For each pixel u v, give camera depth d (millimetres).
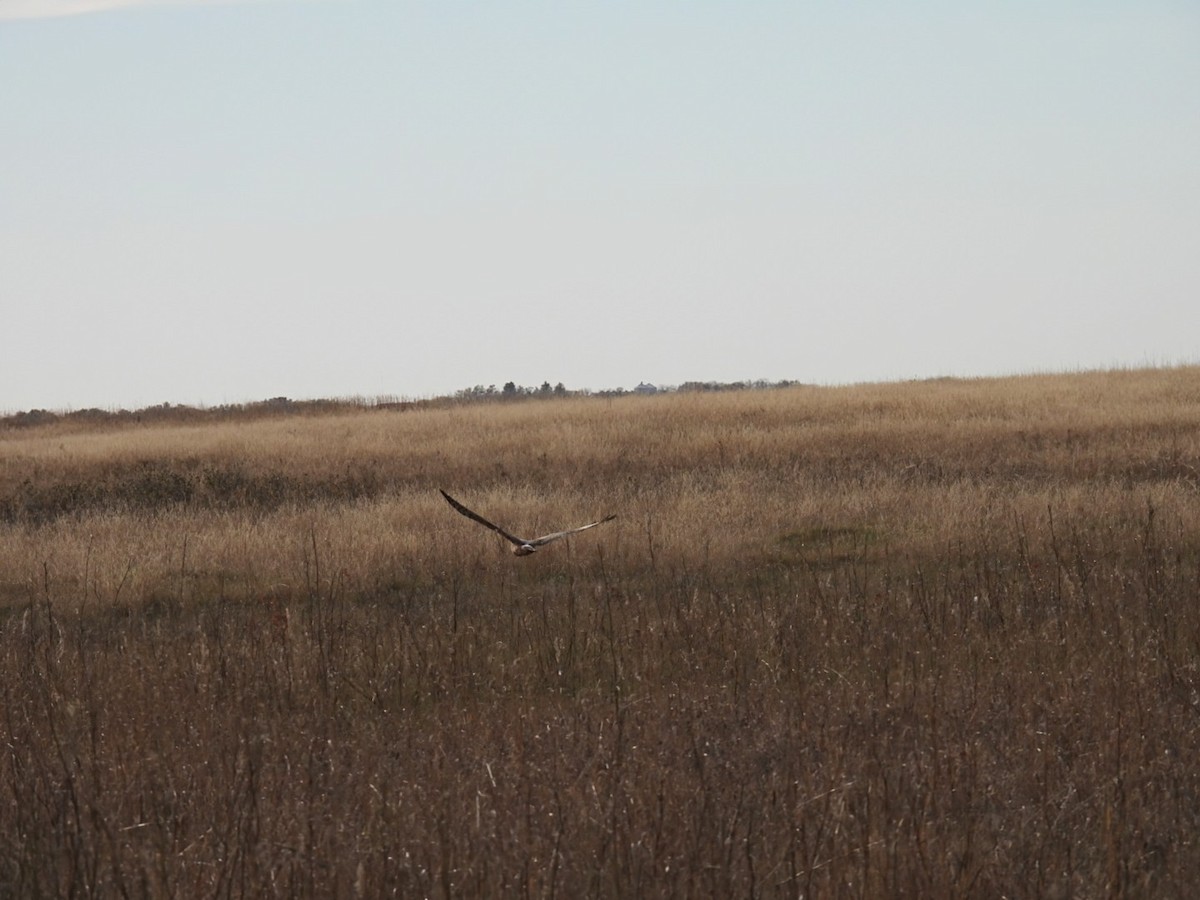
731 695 23625
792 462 58875
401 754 20312
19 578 39219
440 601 35594
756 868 16125
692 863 15828
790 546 40438
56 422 111000
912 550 38844
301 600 36500
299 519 46531
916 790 18125
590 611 30797
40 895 16188
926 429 65438
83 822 17891
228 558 40656
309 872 15914
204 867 16484
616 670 25000
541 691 25438
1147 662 24594
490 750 20203
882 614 29062
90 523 48344
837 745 19734
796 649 26422
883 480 51062
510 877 15914
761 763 19469
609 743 20203
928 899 15453
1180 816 17875
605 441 67312
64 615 35188
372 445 69688
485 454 64938
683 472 56156
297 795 18609
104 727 22109
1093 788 18562
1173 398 75188
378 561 39469
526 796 17641
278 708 24172
